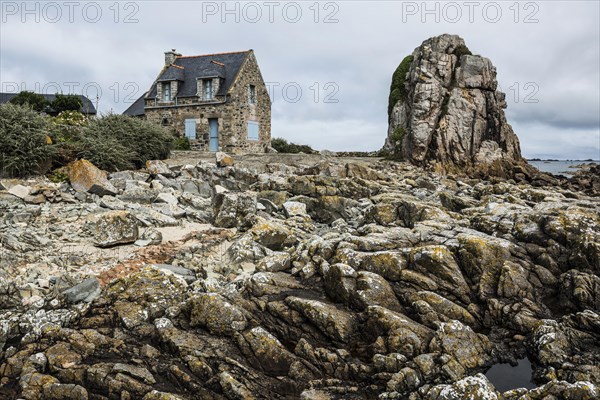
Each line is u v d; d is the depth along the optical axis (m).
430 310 9.26
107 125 23.69
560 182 33.34
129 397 7.32
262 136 39.94
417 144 36.03
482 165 35.50
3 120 18.27
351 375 7.89
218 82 36.00
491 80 37.34
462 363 7.93
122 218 13.19
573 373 7.61
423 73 37.44
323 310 8.87
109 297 9.43
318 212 18.94
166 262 12.23
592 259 10.09
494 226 12.49
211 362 7.99
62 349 8.18
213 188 19.91
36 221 14.05
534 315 9.41
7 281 9.99
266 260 11.51
